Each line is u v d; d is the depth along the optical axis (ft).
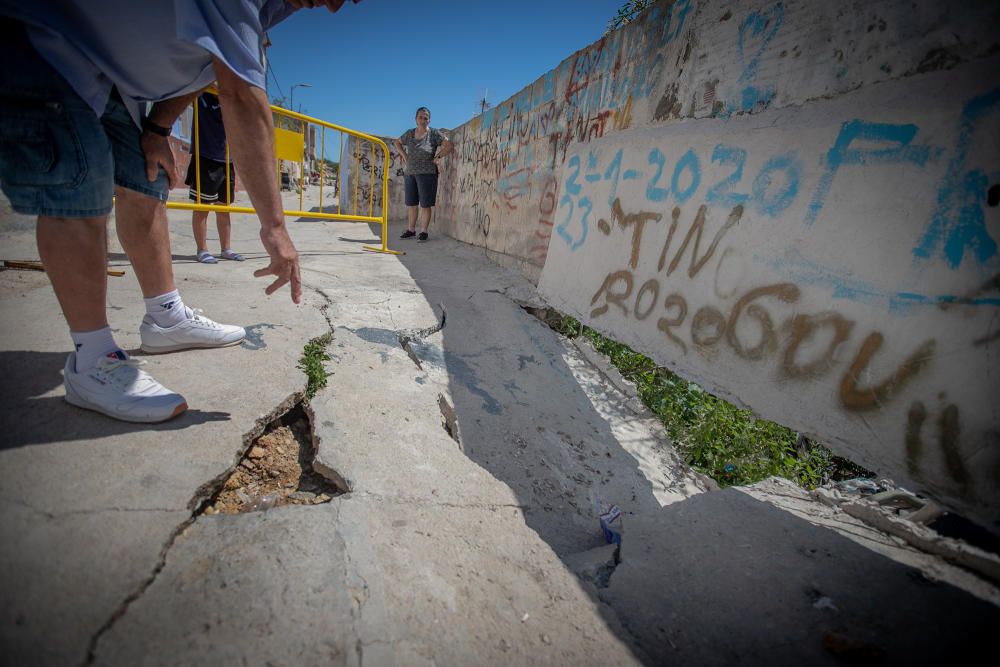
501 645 3.58
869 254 5.76
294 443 5.99
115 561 3.50
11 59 3.95
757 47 7.75
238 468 5.25
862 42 6.25
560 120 13.85
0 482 3.92
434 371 9.21
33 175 4.27
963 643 4.11
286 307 9.43
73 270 4.68
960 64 5.24
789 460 8.70
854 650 3.89
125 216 5.80
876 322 5.57
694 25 9.07
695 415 9.82
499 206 17.84
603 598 4.39
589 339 12.32
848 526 5.81
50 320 7.17
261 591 3.54
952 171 5.12
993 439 4.44
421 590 3.87
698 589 4.62
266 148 4.90
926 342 5.08
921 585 4.82
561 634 3.78
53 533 3.59
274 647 3.19
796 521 5.81
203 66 4.93
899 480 5.11
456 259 18.65
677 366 8.25
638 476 8.19
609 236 10.55
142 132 5.50
